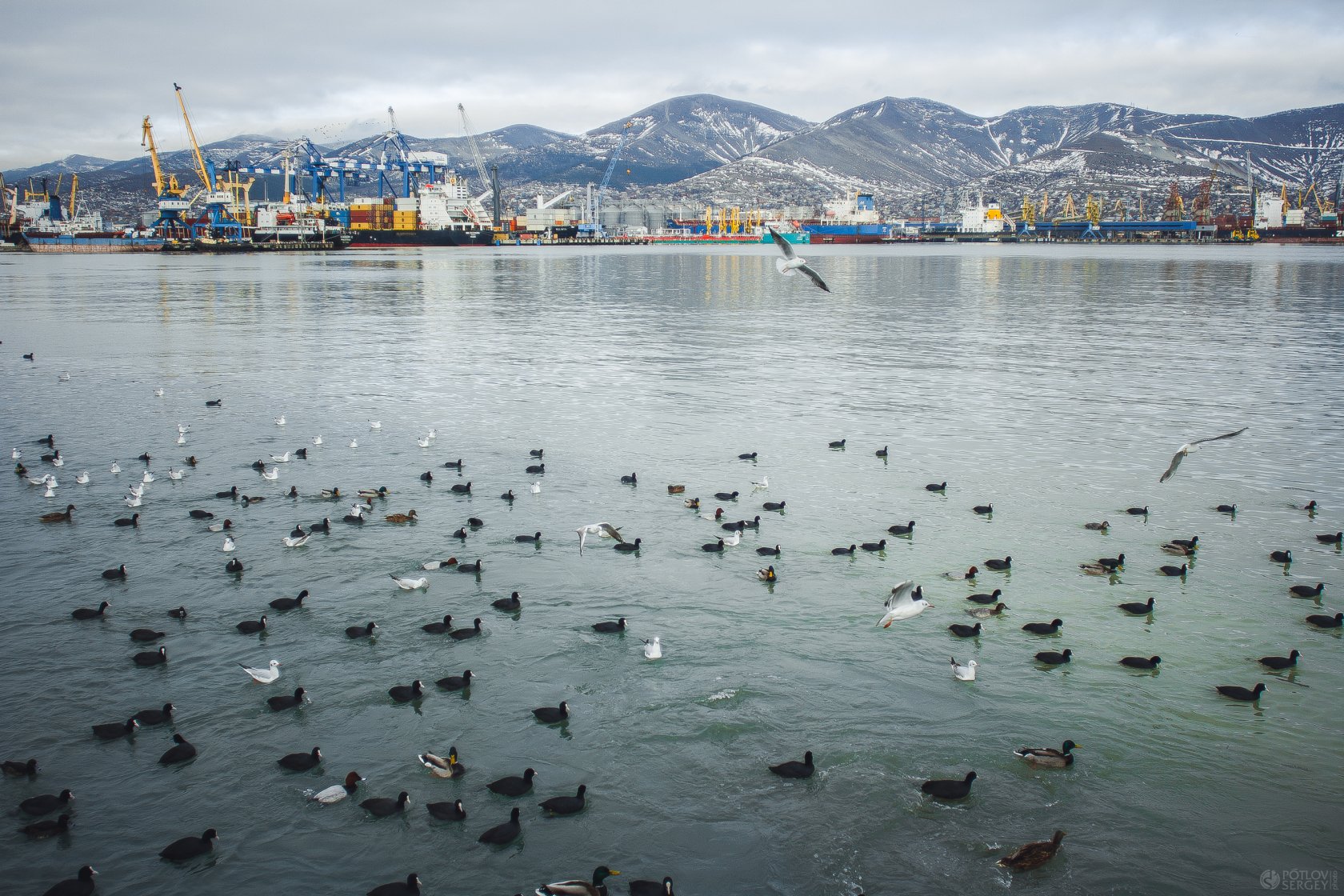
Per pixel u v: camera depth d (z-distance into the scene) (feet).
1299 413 193.77
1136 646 94.73
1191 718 82.43
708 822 69.51
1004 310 409.08
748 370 247.70
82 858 65.36
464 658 91.97
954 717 82.53
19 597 104.01
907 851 66.69
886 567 114.11
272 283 558.56
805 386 225.76
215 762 75.56
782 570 113.29
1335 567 113.91
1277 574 111.96
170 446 166.71
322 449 165.27
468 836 67.97
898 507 135.54
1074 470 153.38
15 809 69.92
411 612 101.35
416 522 128.57
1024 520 130.31
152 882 63.05
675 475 150.30
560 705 82.38
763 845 67.31
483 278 625.82
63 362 255.29
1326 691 86.38
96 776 73.61
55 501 136.26
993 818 70.03
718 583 109.40
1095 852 66.49
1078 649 94.17
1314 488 144.15
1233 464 156.76
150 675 88.07
